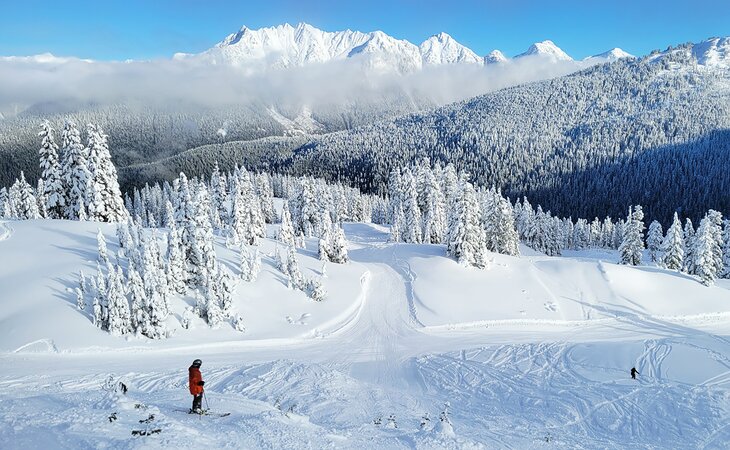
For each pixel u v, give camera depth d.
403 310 48.56
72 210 56.88
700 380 29.42
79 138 55.59
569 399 26.39
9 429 9.36
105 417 10.78
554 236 107.31
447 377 31.30
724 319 50.34
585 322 47.84
